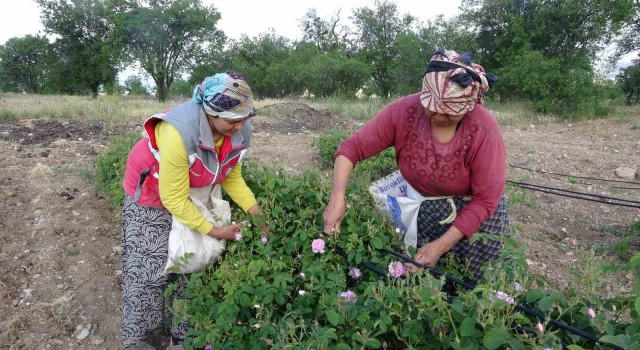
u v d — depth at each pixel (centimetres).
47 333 292
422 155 230
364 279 239
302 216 246
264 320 205
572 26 1931
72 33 3756
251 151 795
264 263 221
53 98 2306
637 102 2511
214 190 247
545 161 777
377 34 2408
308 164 713
